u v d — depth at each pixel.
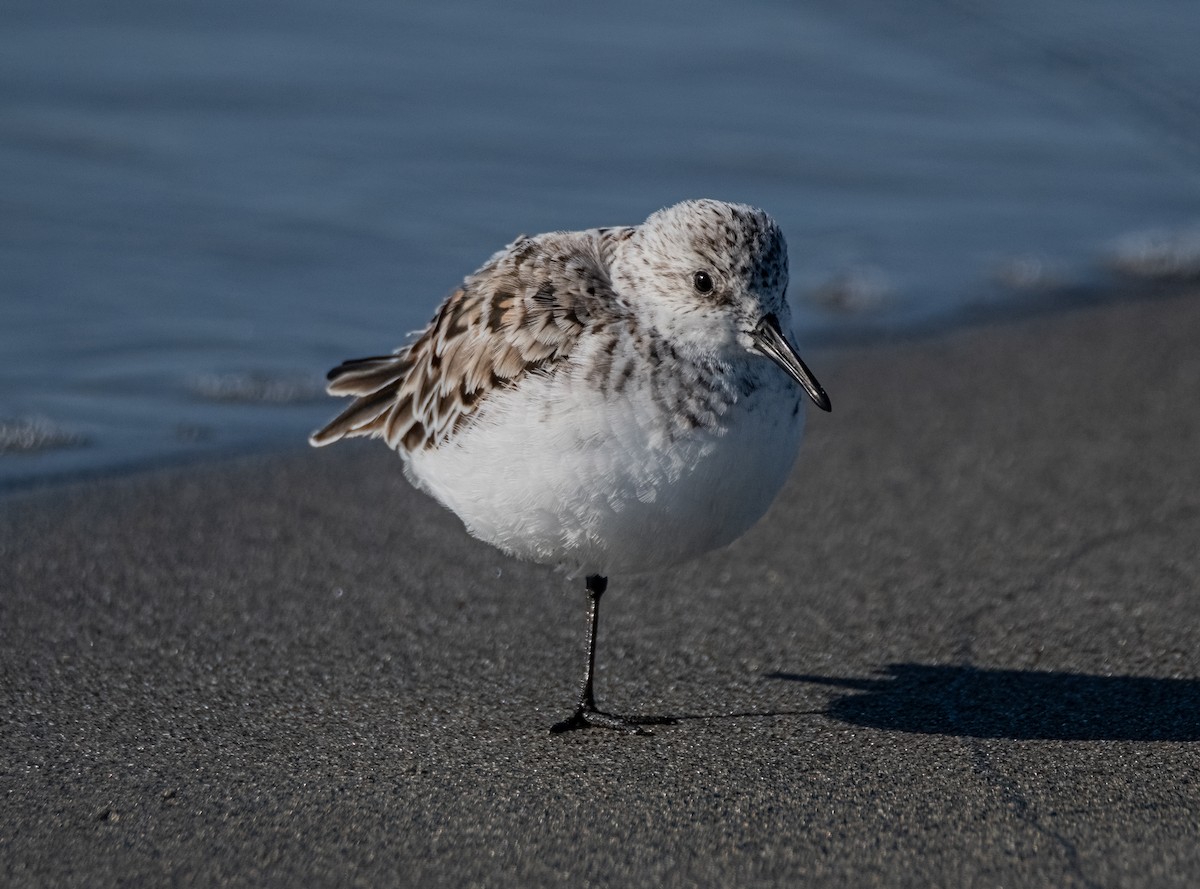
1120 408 14.90
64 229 17.86
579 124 21.64
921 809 7.89
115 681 9.59
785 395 8.73
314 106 21.52
